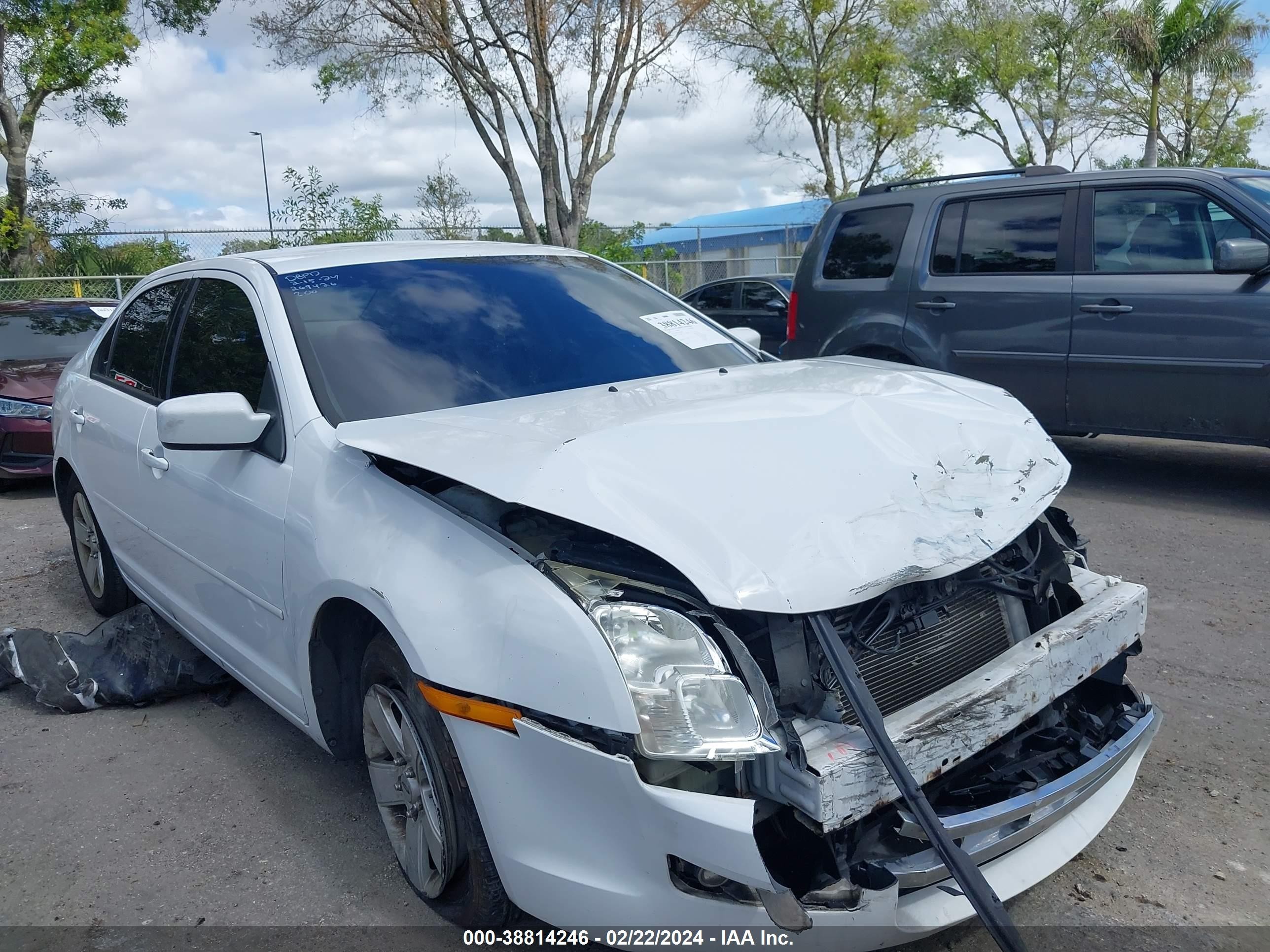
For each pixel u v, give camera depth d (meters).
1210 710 3.64
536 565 2.17
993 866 2.28
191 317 3.79
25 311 9.30
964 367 6.94
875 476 2.34
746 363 3.68
